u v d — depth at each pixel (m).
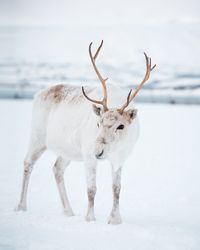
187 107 127.81
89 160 20.94
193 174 36.03
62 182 23.50
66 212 22.64
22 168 36.75
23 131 63.31
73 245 17.56
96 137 19.73
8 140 54.22
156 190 29.92
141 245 17.73
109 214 23.47
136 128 21.59
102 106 21.22
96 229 19.75
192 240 18.56
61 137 22.80
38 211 23.16
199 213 24.17
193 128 71.75
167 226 20.88
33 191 28.31
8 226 19.98
